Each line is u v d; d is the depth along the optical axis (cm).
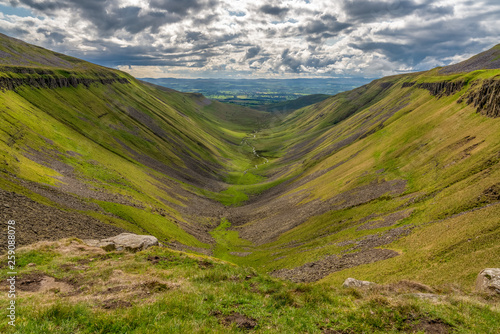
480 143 6894
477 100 8900
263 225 10619
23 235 3728
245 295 1830
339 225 7481
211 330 1309
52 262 2598
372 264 4538
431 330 1410
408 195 7138
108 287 1981
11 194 5106
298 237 8031
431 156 8531
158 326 1304
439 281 3033
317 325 1473
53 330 1233
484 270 2350
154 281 2083
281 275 5738
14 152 7675
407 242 4803
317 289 1975
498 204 3997
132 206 8388
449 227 4303
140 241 3700
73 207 6281
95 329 1295
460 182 5872
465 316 1529
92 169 10300
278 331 1364
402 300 1694
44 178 7188
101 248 3297
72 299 1703
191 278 2266
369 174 10012
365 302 1730
